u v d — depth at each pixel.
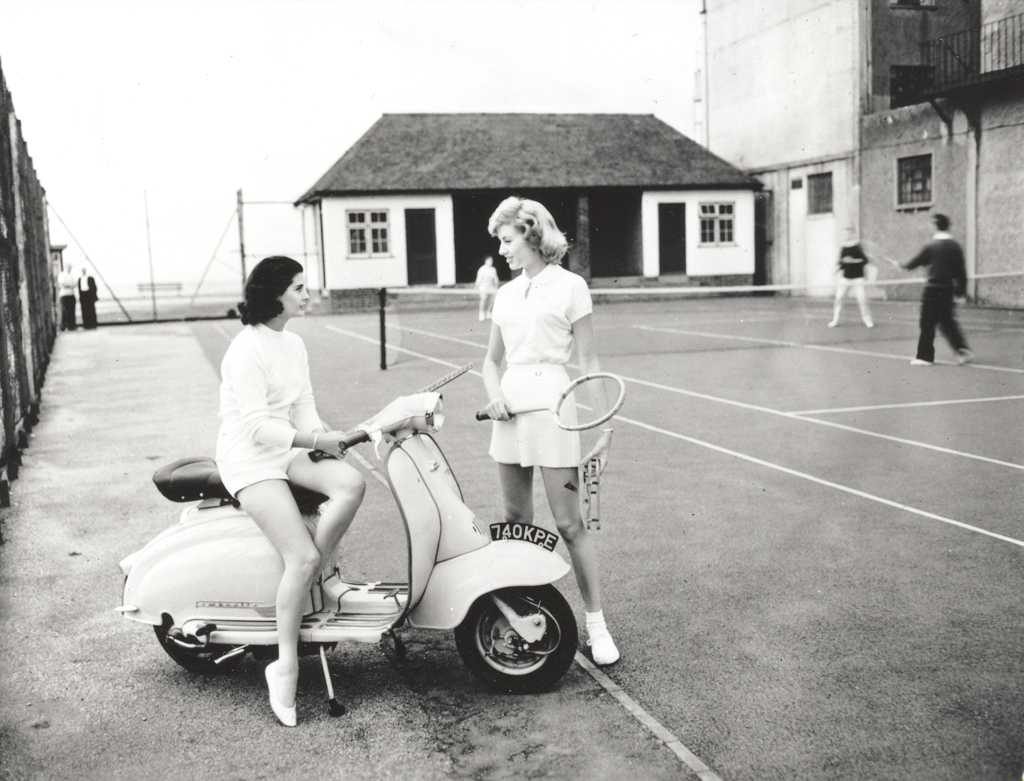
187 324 32.91
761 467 8.28
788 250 35.88
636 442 9.45
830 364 15.10
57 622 5.07
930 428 9.78
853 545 6.08
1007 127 25.38
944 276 14.50
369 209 34.94
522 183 35.94
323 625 4.05
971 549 5.94
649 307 31.98
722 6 38.41
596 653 4.36
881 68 31.27
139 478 8.56
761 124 36.75
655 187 36.62
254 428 3.89
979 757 3.48
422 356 18.02
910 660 4.34
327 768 3.53
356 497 3.95
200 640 4.06
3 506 7.53
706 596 5.24
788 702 3.96
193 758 3.62
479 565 4.01
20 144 15.27
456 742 3.70
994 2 25.91
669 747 3.60
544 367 4.29
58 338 27.56
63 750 3.70
